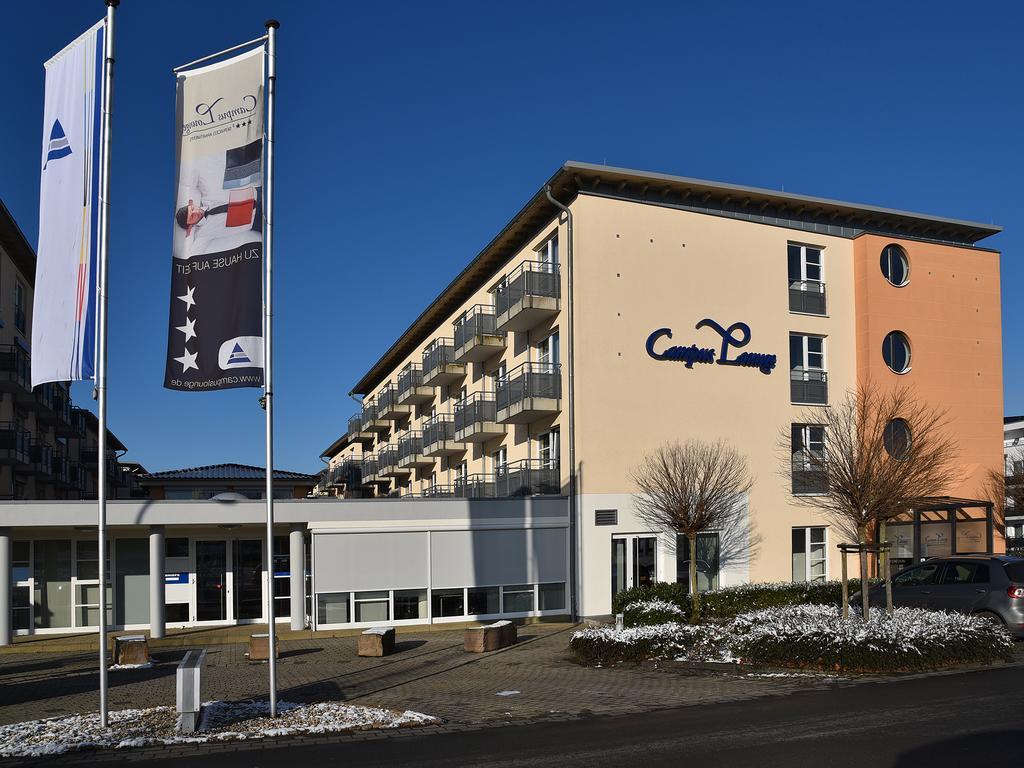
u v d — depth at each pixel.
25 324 35.69
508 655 15.38
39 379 9.87
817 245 24.92
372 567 19.77
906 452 19.98
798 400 24.05
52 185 10.13
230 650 17.00
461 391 32.38
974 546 22.92
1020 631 14.41
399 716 9.56
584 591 21.19
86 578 19.81
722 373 23.20
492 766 7.31
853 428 21.69
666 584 20.28
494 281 28.16
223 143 10.27
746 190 23.52
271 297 10.05
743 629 14.47
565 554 21.58
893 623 12.80
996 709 9.03
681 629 14.51
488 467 28.94
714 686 11.34
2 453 32.03
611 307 22.17
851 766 6.93
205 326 10.04
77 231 9.92
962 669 11.97
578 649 14.28
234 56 10.39
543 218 24.20
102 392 9.50
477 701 10.77
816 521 23.84
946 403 25.09
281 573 20.83
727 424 23.06
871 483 18.98
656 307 22.61
